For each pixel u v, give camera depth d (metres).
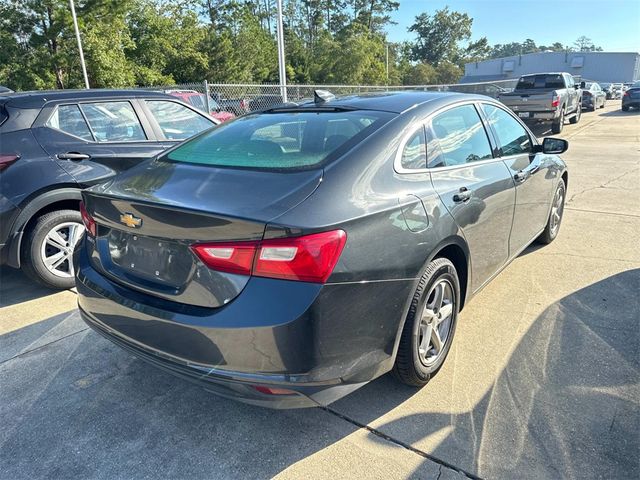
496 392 2.68
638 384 2.70
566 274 4.20
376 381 2.82
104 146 4.34
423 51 98.19
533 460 2.20
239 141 2.84
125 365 3.07
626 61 53.34
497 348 3.10
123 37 30.25
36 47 26.97
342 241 2.03
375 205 2.23
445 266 2.65
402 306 2.34
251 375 2.02
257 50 43.19
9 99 4.02
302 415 2.57
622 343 3.10
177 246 2.16
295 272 1.94
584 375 2.79
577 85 18.06
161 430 2.49
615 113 22.42
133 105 4.66
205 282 2.06
